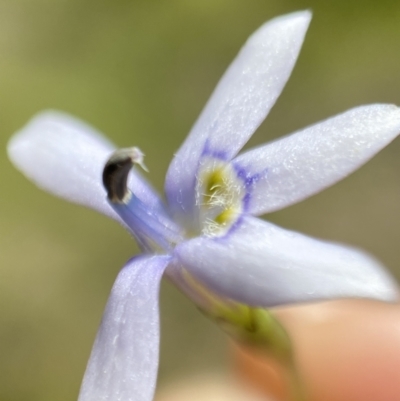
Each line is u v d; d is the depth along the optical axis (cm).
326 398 6
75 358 9
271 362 5
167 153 11
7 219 11
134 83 12
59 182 5
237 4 13
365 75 11
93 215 11
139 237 5
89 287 10
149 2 14
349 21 12
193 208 5
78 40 13
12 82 12
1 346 9
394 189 10
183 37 13
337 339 6
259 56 5
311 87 11
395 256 9
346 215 10
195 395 7
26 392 9
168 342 9
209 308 5
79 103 12
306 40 12
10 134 12
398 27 12
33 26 14
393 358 6
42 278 10
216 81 12
